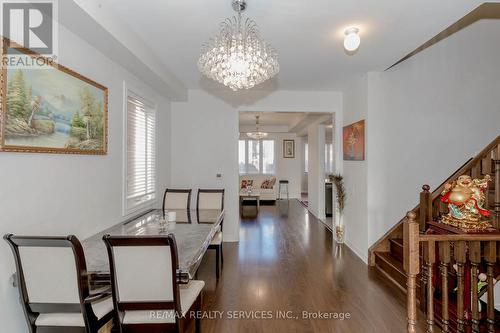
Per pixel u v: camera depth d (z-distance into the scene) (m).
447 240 1.84
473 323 2.01
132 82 3.33
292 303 2.76
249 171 10.52
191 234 2.54
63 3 1.79
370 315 2.55
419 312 2.60
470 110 3.93
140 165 3.65
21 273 1.56
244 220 6.63
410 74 3.88
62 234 2.11
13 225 1.69
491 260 2.00
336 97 4.91
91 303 1.67
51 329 1.65
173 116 4.92
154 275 1.66
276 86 4.55
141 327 1.74
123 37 2.45
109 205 2.81
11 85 1.63
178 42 2.90
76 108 2.23
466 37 3.88
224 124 4.92
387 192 3.86
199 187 4.94
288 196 10.38
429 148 3.92
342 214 4.82
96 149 2.52
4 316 1.62
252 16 2.35
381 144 3.85
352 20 2.41
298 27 2.54
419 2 2.12
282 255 4.16
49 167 1.98
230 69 2.16
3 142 1.58
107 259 1.91
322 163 6.87
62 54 2.09
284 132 10.40
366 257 3.86
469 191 2.02
